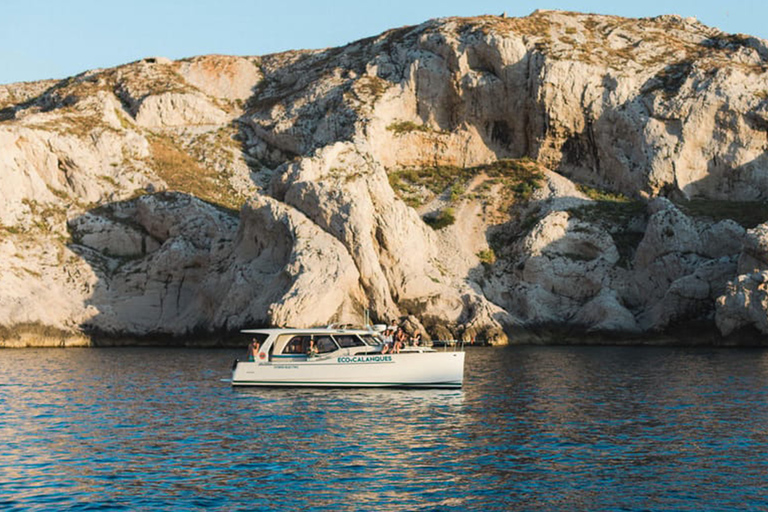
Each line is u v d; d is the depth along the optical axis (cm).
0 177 8431
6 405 3931
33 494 2464
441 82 9750
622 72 9281
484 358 5981
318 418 3519
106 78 11525
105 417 3597
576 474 2627
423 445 3017
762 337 6719
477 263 8181
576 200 8644
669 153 8731
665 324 7244
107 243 8494
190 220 8381
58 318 7681
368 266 7281
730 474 2609
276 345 4478
